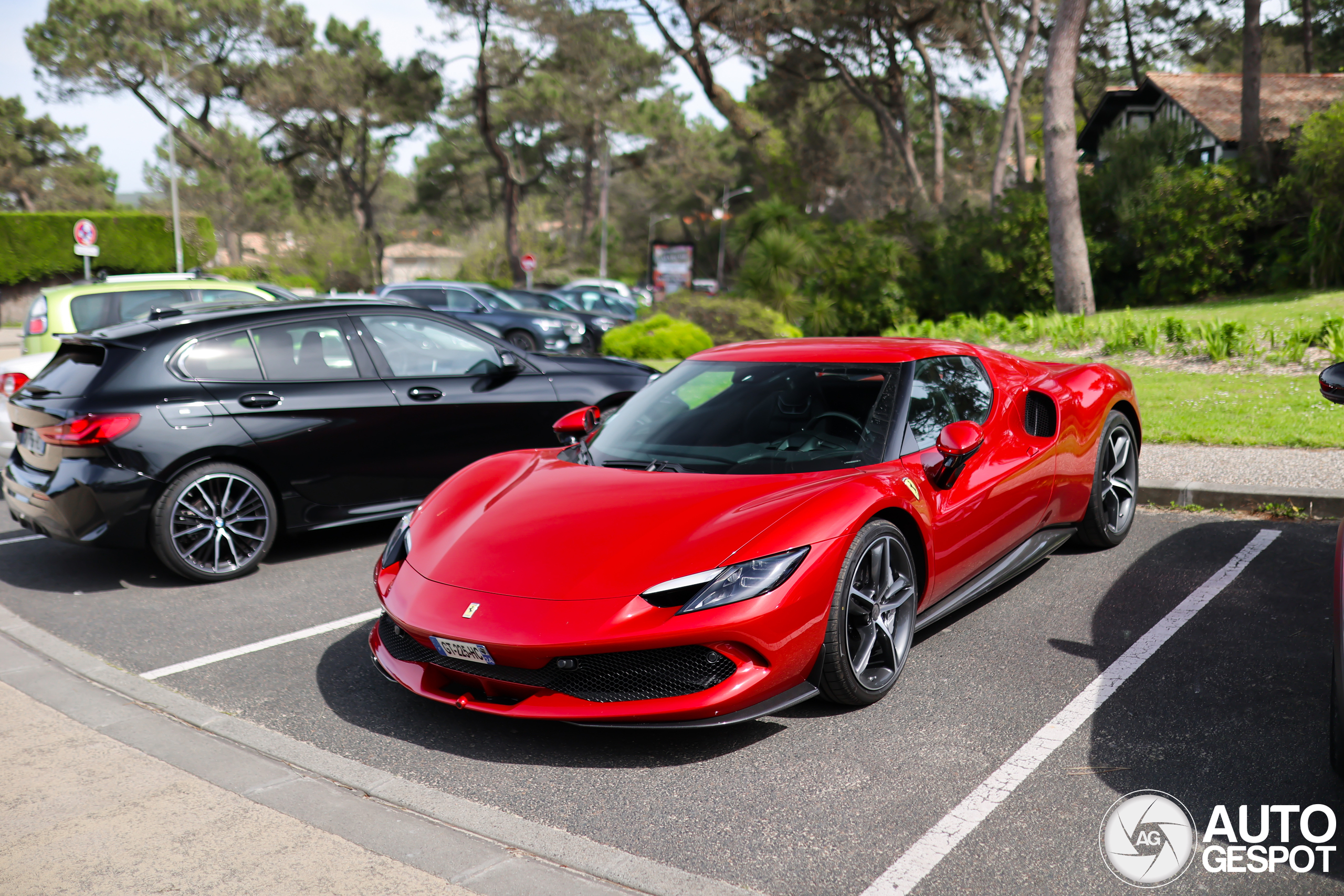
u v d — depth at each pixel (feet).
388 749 10.51
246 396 17.37
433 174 240.73
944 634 13.17
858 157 171.53
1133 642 12.54
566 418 14.97
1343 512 17.65
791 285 70.28
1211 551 16.24
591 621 9.61
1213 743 9.86
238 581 17.37
